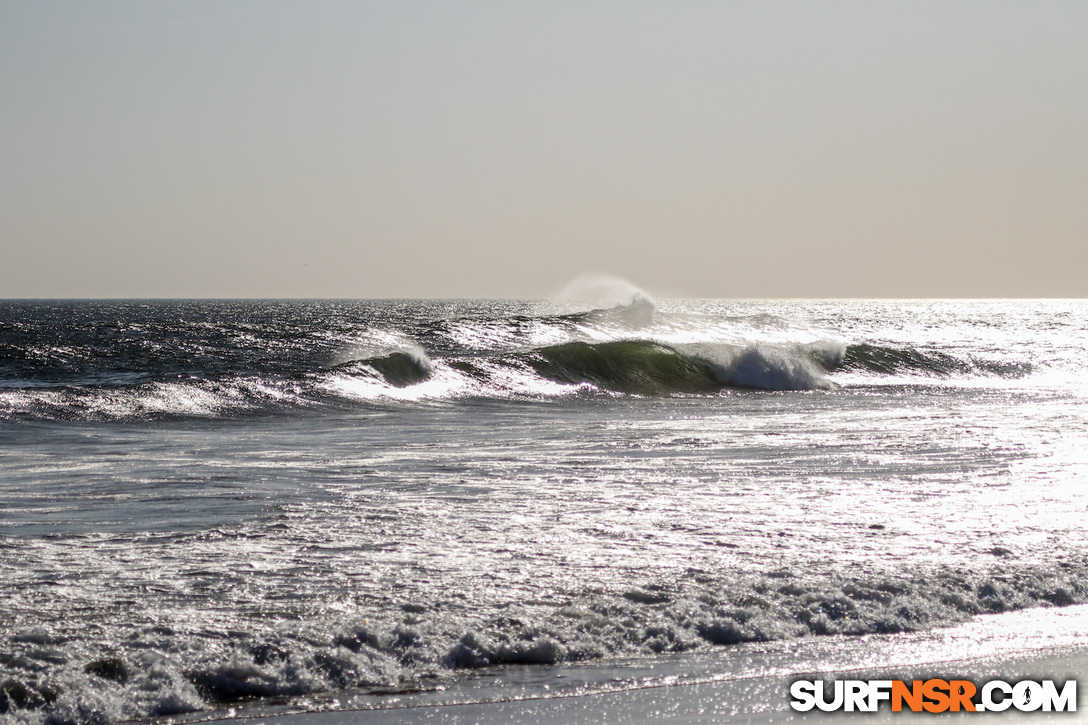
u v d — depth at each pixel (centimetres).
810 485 4944
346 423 7606
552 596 2923
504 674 2394
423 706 2192
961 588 3131
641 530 3834
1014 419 8419
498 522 3947
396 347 16288
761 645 2662
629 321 18800
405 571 3162
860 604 2948
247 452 5862
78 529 3706
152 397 7912
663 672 2442
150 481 4772
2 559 3216
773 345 13325
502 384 10644
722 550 3528
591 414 8719
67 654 2319
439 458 5741
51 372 13000
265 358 15888
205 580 3012
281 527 3794
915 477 5244
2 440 6112
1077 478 5309
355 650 2447
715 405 9875
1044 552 3625
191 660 2323
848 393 11600
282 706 2175
